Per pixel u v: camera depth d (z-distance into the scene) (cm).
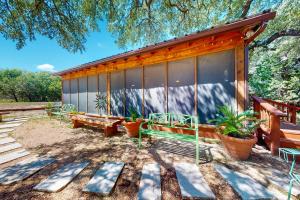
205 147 354
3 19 519
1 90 2050
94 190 202
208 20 850
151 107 491
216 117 378
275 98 720
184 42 374
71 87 803
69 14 588
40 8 520
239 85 346
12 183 224
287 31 671
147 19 877
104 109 629
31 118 834
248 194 190
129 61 540
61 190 208
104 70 624
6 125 643
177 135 309
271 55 823
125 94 558
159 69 472
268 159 282
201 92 398
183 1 721
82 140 433
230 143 284
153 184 216
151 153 328
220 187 209
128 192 203
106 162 288
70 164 282
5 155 332
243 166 260
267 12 262
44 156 322
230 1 735
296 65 767
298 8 638
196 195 191
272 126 298
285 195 191
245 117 304
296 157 271
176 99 439
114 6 727
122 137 457
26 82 2148
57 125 642
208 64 388
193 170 252
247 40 345
